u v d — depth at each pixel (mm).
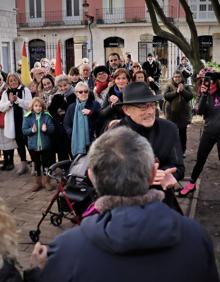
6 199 6348
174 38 15289
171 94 7836
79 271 1646
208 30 31781
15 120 7531
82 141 6230
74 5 33656
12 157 7969
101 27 32906
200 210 5859
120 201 1716
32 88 8219
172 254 1646
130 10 32750
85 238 1685
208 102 5938
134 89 3084
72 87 7023
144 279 1613
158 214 1654
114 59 8578
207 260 1718
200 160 6145
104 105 5523
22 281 1842
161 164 3123
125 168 1731
